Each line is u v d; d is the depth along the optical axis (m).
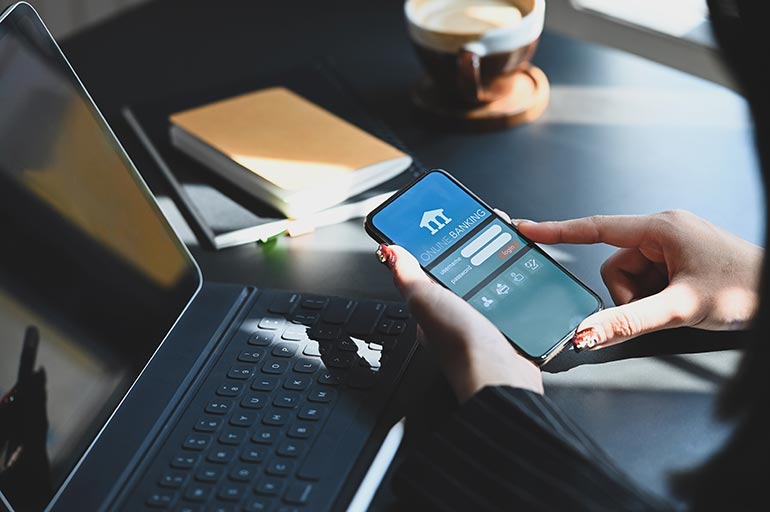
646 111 1.15
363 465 0.70
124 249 0.81
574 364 0.80
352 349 0.81
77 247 0.76
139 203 0.85
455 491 0.65
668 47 1.62
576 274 0.91
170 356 0.81
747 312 0.80
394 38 1.35
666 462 0.70
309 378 0.78
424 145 1.12
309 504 0.67
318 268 0.94
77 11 1.80
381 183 1.04
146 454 0.72
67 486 0.70
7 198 0.72
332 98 1.21
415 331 0.82
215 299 0.87
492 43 1.09
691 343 0.81
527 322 0.79
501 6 1.17
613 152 1.09
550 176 1.06
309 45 1.35
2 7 1.63
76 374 0.73
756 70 0.49
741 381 0.55
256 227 0.98
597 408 0.75
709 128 1.11
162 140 1.14
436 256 0.83
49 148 0.77
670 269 0.84
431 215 0.86
